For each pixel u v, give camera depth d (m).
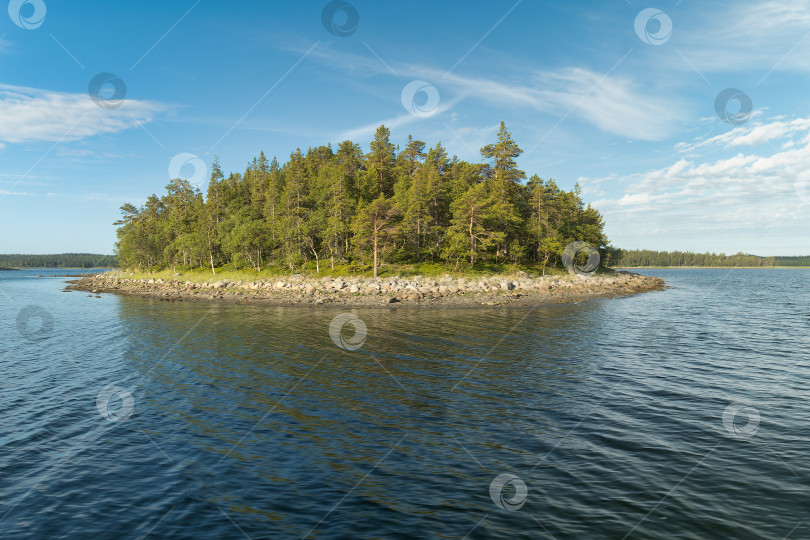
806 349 23.52
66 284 104.38
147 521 8.16
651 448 11.07
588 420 13.22
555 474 9.77
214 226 98.94
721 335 28.09
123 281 97.06
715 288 75.88
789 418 13.09
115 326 35.00
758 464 10.04
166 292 71.94
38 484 9.63
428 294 59.25
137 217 125.44
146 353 24.08
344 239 82.38
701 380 17.50
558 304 50.16
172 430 12.83
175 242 100.25
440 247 80.00
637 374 18.56
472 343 26.58
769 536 7.29
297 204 86.81
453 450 11.21
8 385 17.59
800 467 9.84
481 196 75.62
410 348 25.16
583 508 8.30
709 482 9.23
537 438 11.90
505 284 64.12
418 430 12.66
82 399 15.80
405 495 8.99
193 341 27.81
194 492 9.26
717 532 7.43
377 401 15.42
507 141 81.75
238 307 51.50
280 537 7.56
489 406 14.71
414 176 81.00
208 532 7.77
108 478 9.91
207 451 11.35
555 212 83.19
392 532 7.66
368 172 88.69
